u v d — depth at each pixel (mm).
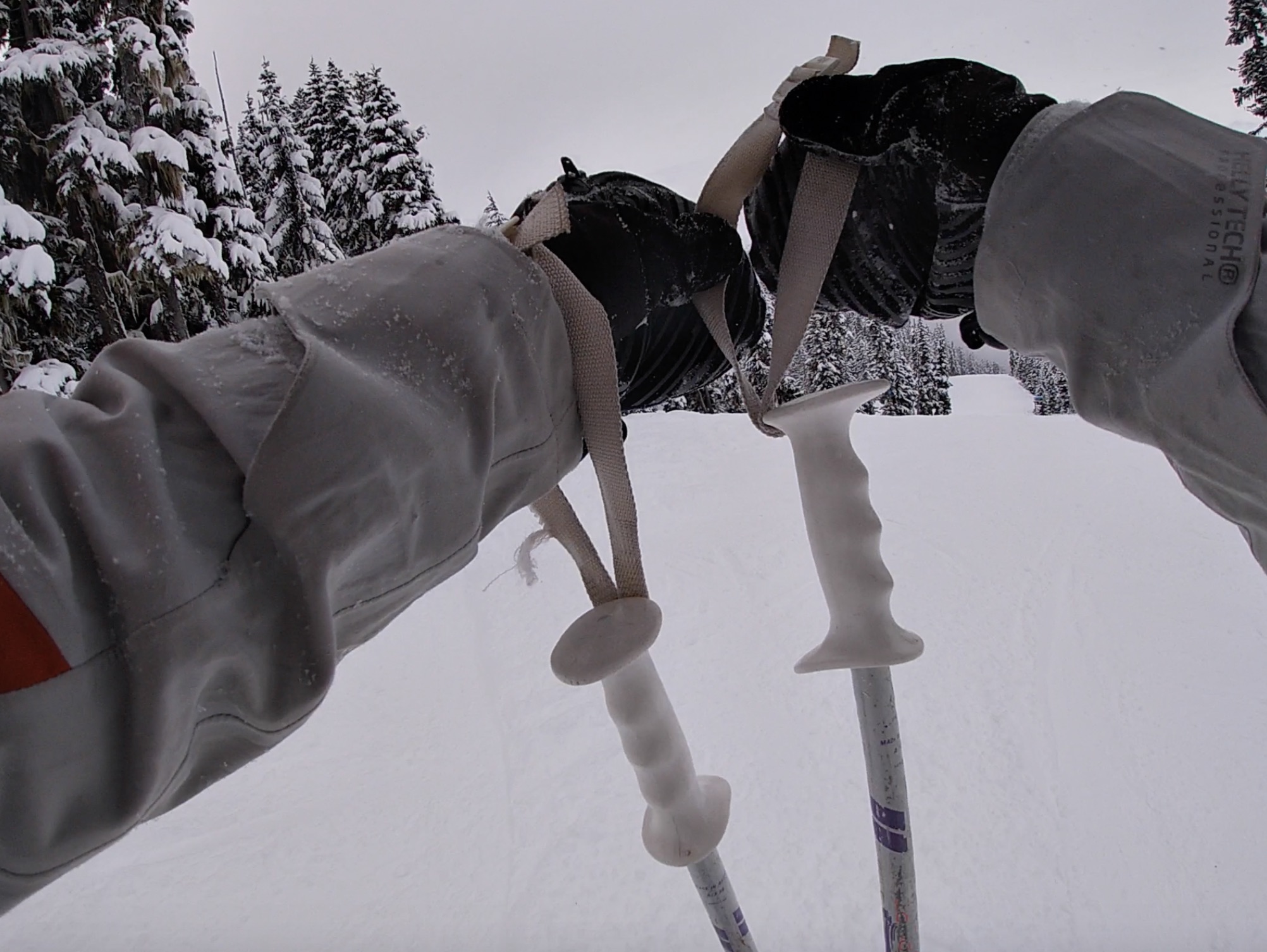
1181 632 4234
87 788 475
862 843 2910
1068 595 4758
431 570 660
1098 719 3549
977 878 2727
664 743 1038
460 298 677
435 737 4027
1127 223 713
